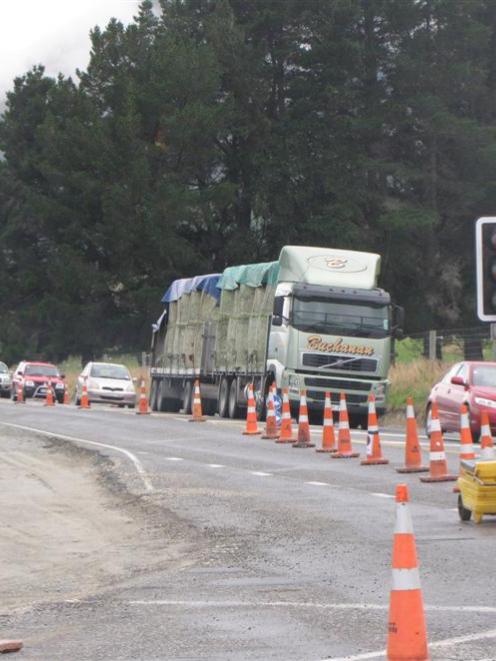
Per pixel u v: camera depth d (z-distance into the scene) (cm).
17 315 11944
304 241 10600
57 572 1925
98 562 1984
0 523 2520
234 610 1394
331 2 10688
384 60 11106
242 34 10706
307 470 3144
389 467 3166
